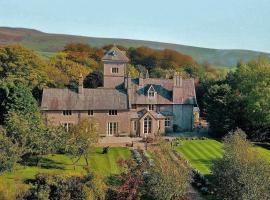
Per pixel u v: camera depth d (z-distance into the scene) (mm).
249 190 47250
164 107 100625
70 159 74000
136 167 56938
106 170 68562
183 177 53156
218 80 125625
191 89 104750
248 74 100312
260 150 86688
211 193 57781
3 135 62375
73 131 68375
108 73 105438
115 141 89438
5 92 83750
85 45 196625
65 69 139250
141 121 95250
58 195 52781
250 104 93688
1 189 52469
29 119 73375
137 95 99062
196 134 99188
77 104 92188
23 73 109688
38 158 71625
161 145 66125
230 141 65000
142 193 55219
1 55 109250
